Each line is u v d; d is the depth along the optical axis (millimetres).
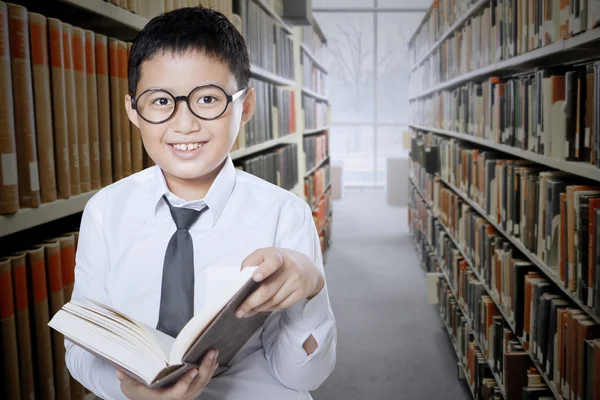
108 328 742
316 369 888
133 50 869
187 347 670
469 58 3125
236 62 886
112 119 1348
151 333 727
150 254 935
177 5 1658
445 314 3562
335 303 4168
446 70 4059
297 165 4199
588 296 1413
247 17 2576
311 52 5781
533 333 1867
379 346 3389
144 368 677
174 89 824
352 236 6504
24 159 1032
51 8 1312
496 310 2436
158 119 839
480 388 2531
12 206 986
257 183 999
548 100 1712
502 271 2246
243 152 2449
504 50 2242
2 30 964
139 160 1464
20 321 1083
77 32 1188
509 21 2146
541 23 1768
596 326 1428
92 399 1294
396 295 4332
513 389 2057
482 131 2801
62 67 1135
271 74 3125
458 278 3211
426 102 5430
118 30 1563
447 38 4086
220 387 925
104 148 1308
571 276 1517
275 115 3281
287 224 967
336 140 10453
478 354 2609
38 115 1072
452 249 3523
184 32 829
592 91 1449
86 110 1228
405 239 6297
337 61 10141
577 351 1477
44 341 1147
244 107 951
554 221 1687
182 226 931
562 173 1803
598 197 1408
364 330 3645
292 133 4172
